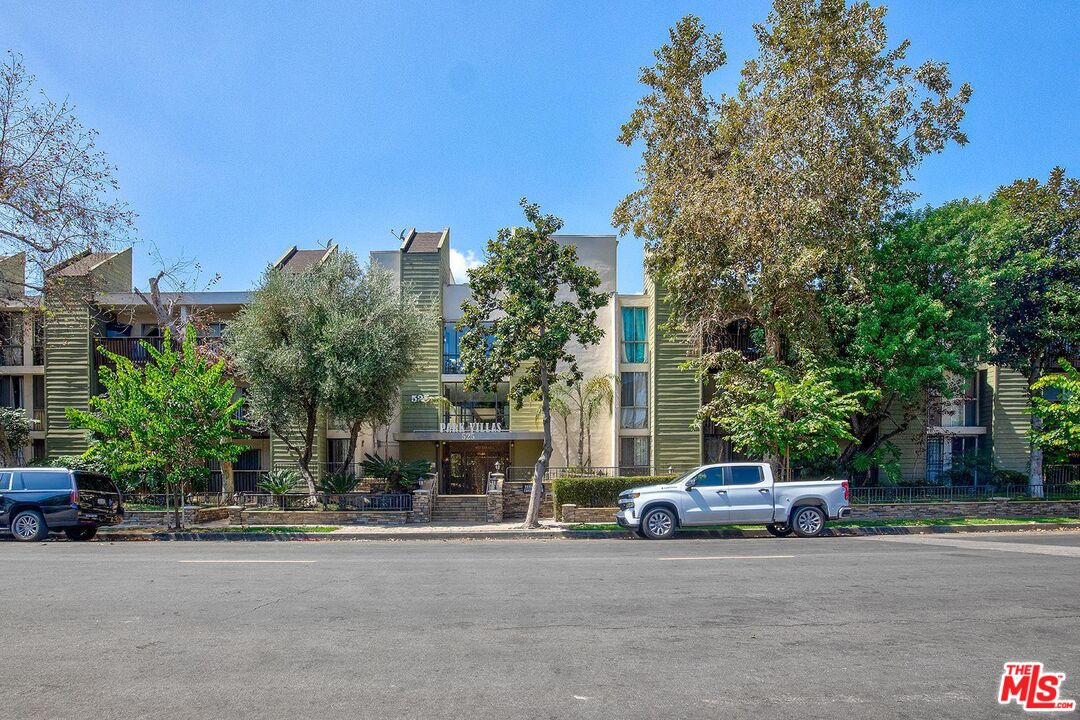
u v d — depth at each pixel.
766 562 11.30
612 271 29.97
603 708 4.88
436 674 5.61
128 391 17.27
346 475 22.75
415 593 8.77
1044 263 21.55
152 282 23.06
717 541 14.90
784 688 5.27
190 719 4.73
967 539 15.08
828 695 5.13
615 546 14.08
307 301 21.44
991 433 27.41
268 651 6.25
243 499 22.58
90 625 7.20
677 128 21.53
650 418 26.81
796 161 19.20
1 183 19.38
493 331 18.27
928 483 25.84
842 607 7.89
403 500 21.56
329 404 20.94
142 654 6.18
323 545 15.05
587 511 20.34
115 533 17.30
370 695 5.14
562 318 17.78
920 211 22.27
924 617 7.43
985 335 20.88
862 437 23.36
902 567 10.67
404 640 6.57
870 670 5.69
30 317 22.84
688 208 18.78
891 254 21.34
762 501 15.68
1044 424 21.14
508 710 4.84
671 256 20.73
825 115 19.03
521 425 27.72
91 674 5.66
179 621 7.35
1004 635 6.73
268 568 10.92
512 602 8.20
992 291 21.05
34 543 15.16
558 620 7.32
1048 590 8.82
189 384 17.39
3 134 19.38
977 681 5.45
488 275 18.42
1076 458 27.69
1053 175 24.95
